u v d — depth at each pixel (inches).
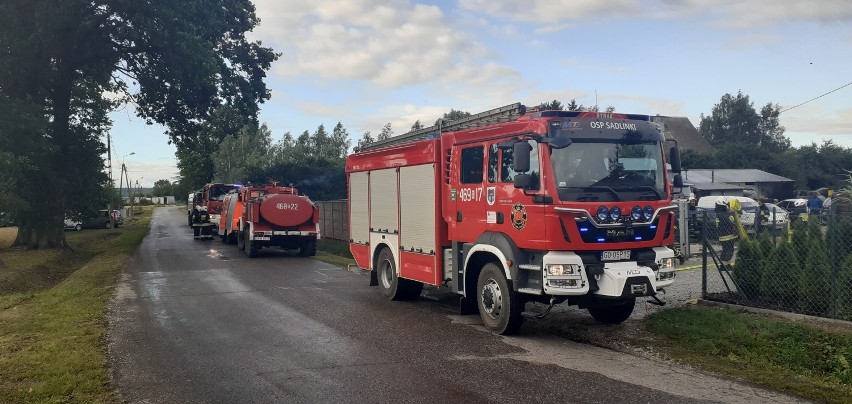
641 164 318.7
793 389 228.5
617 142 313.1
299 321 370.9
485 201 337.1
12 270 673.0
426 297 462.0
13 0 795.4
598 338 315.9
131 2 871.7
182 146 1137.4
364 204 488.1
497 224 327.3
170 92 1042.1
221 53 1138.0
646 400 216.8
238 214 944.3
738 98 3376.0
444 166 377.4
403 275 426.0
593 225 295.4
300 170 1743.4
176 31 900.0
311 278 587.2
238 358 283.6
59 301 458.6
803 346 276.4
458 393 226.8
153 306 433.1
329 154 2662.4
